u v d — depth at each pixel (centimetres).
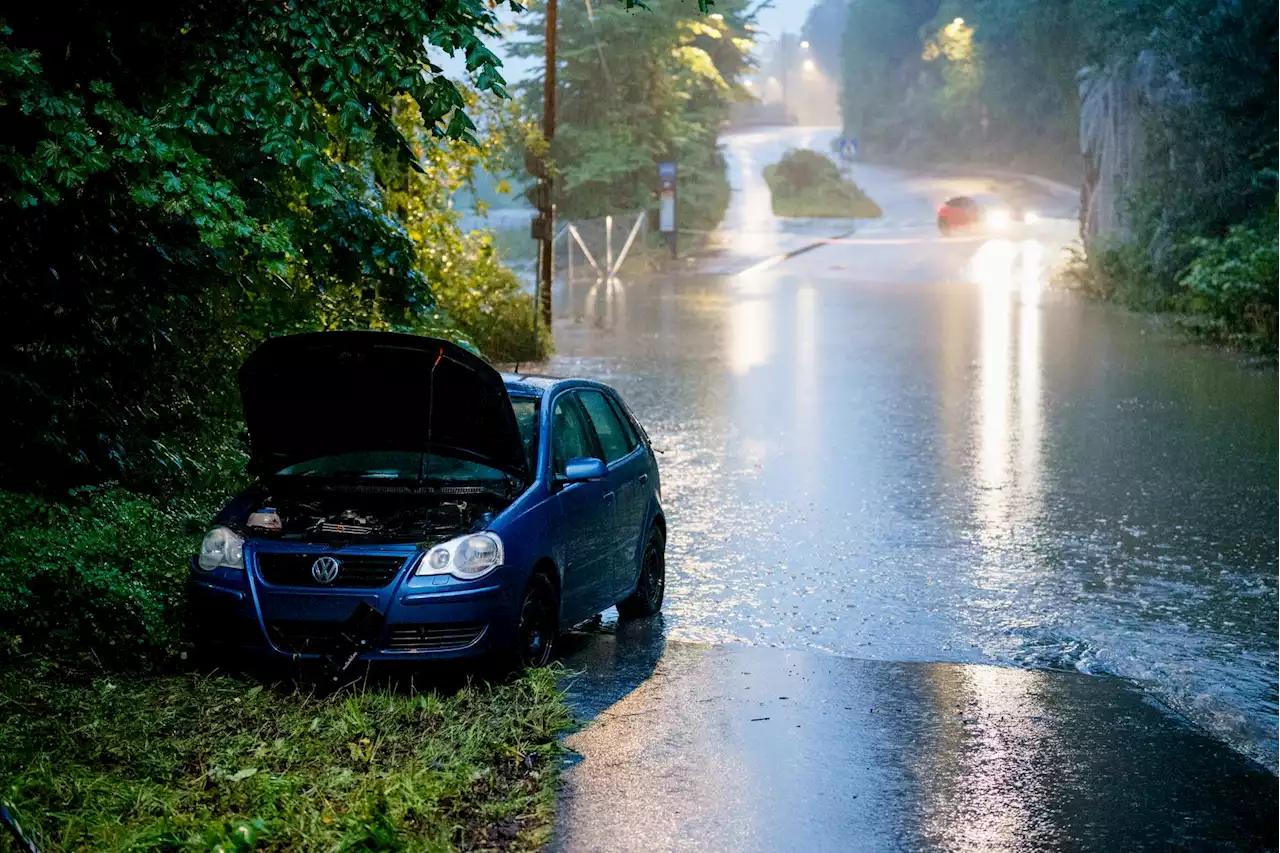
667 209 5353
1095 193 4306
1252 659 822
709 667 790
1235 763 652
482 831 549
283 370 726
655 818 570
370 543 701
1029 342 2678
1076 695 751
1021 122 9044
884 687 758
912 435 1650
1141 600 950
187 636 744
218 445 1010
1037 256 5025
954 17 8725
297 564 700
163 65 789
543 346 2391
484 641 696
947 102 9488
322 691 691
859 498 1294
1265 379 2131
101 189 836
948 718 707
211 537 727
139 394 939
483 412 726
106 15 766
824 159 7844
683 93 6053
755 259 5228
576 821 564
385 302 1078
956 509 1246
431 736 637
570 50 5719
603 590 827
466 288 2266
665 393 1998
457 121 755
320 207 992
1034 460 1487
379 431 743
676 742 662
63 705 631
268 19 751
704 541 1122
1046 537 1138
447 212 2023
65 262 860
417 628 688
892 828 565
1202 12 3200
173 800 548
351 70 743
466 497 736
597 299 3784
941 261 4934
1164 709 731
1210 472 1409
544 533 741
